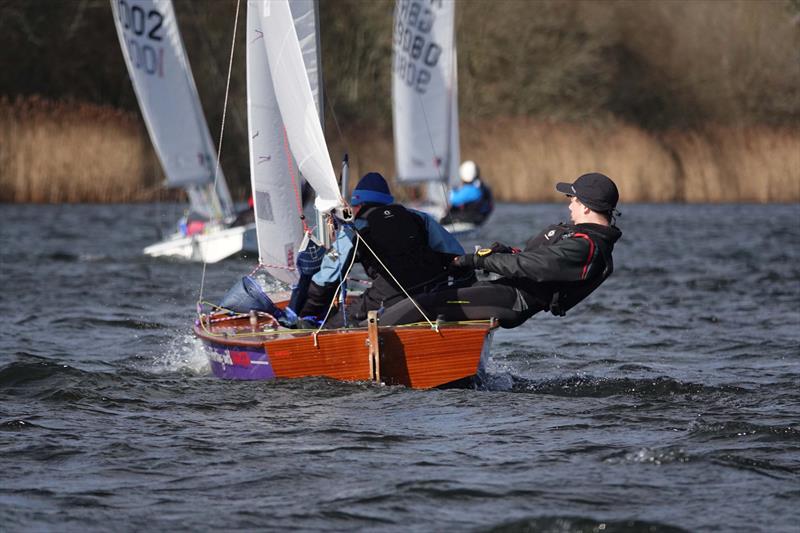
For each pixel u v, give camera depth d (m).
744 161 119.56
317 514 16.25
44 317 37.69
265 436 20.50
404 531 15.58
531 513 16.19
